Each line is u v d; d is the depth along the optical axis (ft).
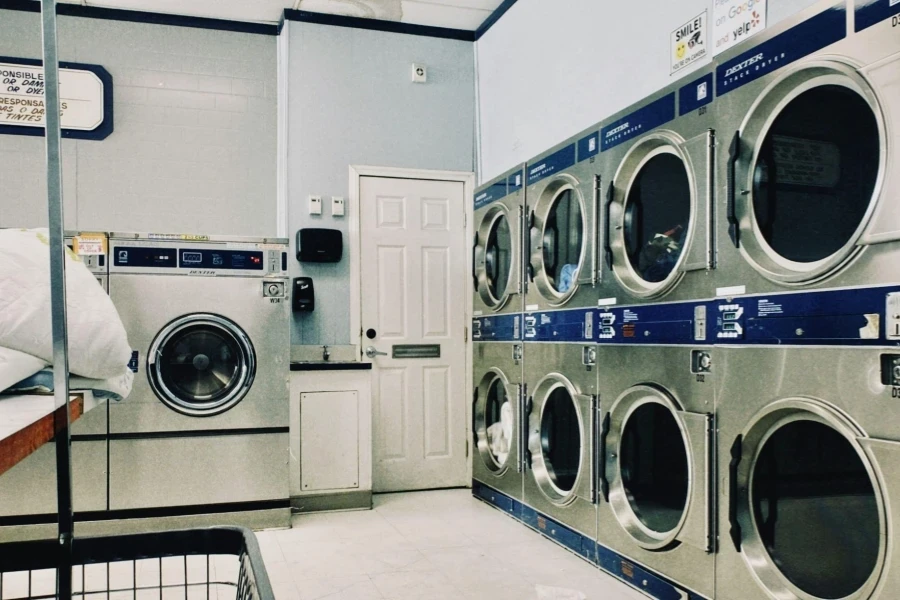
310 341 15.12
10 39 14.28
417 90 16.12
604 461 9.85
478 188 14.99
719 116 7.81
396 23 16.01
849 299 6.07
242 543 4.15
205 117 15.37
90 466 11.41
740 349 7.36
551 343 11.53
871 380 5.84
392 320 15.71
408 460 15.62
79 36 14.65
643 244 9.71
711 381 7.80
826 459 6.72
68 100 14.53
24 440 3.31
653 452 9.69
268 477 12.28
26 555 4.08
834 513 6.64
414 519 13.03
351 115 15.64
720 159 7.77
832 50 6.34
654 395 8.75
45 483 11.22
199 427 11.95
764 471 7.34
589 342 10.35
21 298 5.33
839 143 6.63
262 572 3.46
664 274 9.08
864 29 6.00
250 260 12.28
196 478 11.91
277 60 15.80
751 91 7.32
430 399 15.85
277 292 12.40
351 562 10.49
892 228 5.62
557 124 12.67
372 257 15.66
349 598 9.06
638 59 10.19
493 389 14.60
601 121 10.24
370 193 15.72
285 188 15.20
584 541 10.48
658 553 8.69
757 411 7.09
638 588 9.11
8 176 14.19
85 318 5.67
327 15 15.51
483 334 14.48
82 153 14.62
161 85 15.12
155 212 15.03
